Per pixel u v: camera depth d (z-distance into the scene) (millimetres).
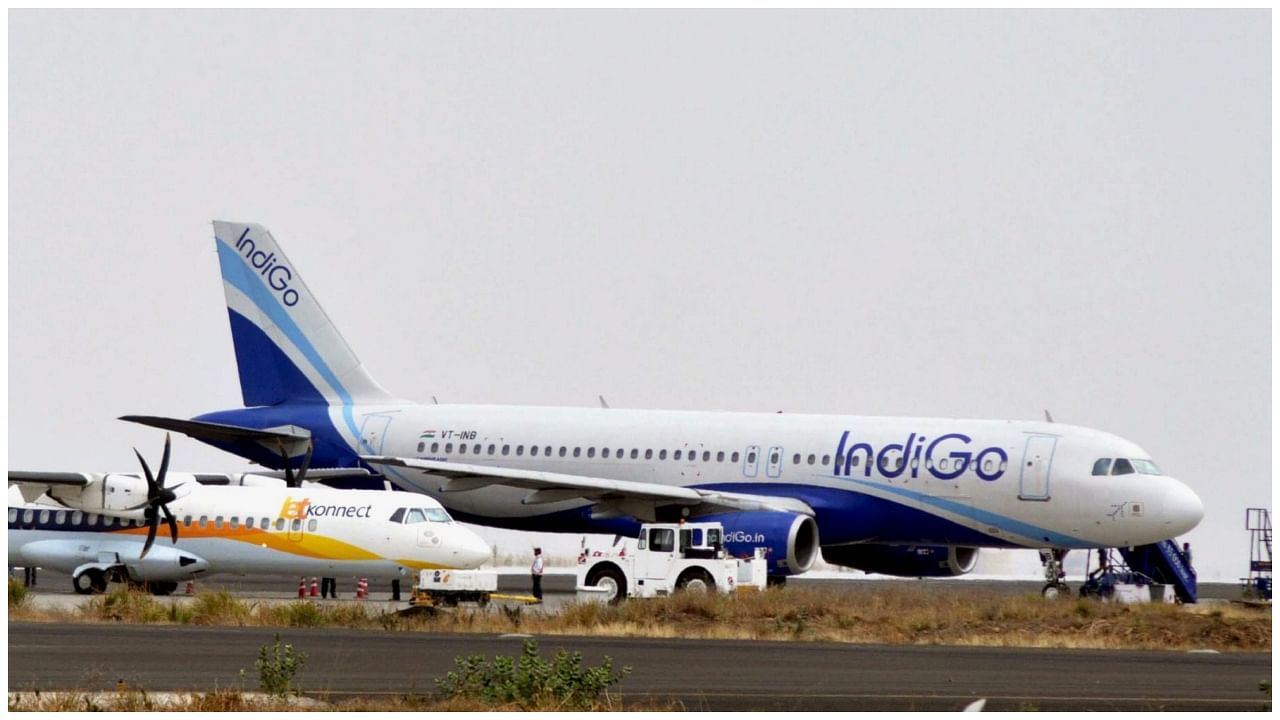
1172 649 143125
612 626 151750
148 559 194000
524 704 96125
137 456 193125
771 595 169750
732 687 107125
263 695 100188
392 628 150375
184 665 115375
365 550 186875
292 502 191750
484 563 187875
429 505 189750
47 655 120875
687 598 163000
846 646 136875
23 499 198750
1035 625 153125
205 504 194125
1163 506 197875
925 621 152625
